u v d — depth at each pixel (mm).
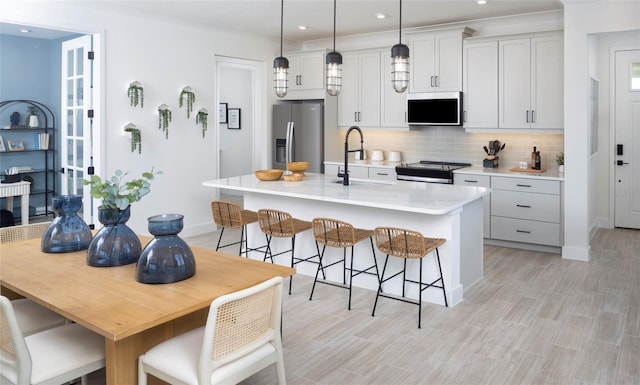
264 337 2248
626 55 6520
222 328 2037
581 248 5324
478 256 4559
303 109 7359
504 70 5996
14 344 1978
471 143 6750
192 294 2244
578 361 3088
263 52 7422
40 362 2133
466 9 5766
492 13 5961
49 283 2381
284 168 7586
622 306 3996
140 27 5953
